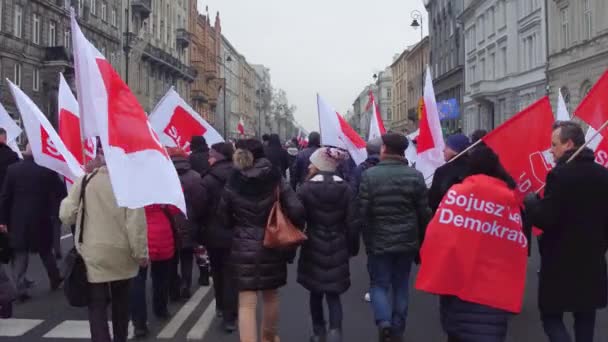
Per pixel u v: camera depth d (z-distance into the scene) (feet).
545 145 22.33
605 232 15.19
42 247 27.45
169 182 17.26
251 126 422.00
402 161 19.81
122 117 17.01
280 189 18.03
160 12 206.18
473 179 14.64
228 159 22.89
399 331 19.85
